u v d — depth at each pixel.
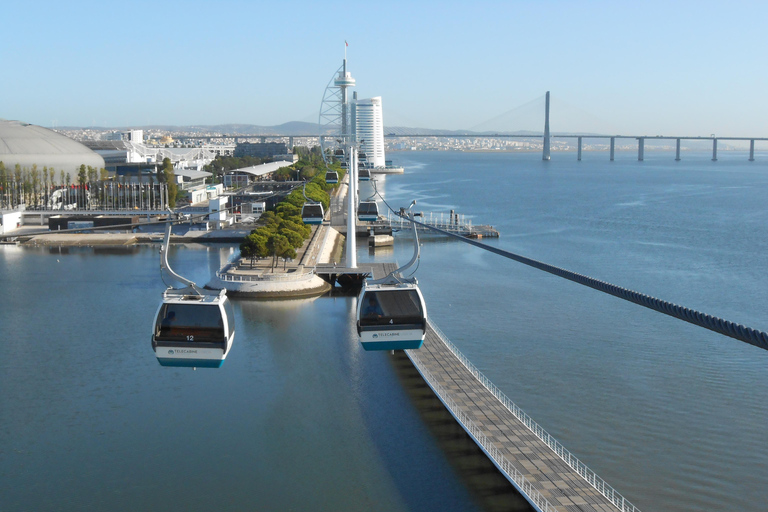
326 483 77.25
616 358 113.12
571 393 98.81
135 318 141.12
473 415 87.25
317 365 112.50
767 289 166.12
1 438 88.31
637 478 76.56
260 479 78.38
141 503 73.94
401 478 78.06
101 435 89.12
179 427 91.19
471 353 115.50
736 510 71.00
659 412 92.88
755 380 104.06
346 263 180.75
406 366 111.69
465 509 71.81
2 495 75.56
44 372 110.69
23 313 145.25
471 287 162.75
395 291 64.50
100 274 184.88
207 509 72.69
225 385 104.81
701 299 156.88
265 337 127.69
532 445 79.75
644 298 32.84
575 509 67.12
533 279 172.38
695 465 79.38
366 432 88.81
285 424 91.56
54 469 80.94
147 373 110.00
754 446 83.88
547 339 123.00
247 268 177.50
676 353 115.62
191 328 60.47
